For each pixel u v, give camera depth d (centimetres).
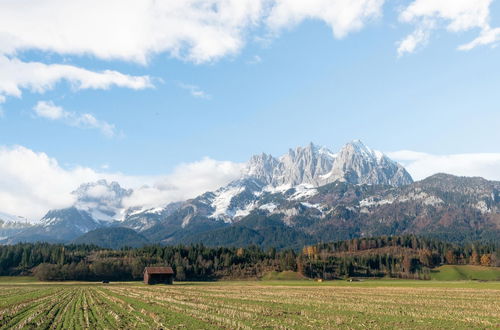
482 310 7069
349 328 4922
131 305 7619
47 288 14575
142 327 4878
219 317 5706
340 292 12375
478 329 4953
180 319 5572
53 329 4825
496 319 5866
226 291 12675
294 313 6444
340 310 6975
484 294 11469
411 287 16038
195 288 14812
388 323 5409
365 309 7169
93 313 6341
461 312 6694
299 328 4844
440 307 7594
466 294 11444
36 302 8394
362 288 15112
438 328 5003
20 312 6569
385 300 9194
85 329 4759
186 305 7619
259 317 5841
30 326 5019
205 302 8369
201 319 5581
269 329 4775
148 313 6253
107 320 5516
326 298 9738
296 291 12838
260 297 9950
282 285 18250
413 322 5519
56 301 8612
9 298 9481
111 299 9138
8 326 5131
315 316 6053
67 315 6141
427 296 10619
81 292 11956
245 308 7138
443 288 15112
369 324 5297
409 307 7562
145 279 19662
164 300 8825
